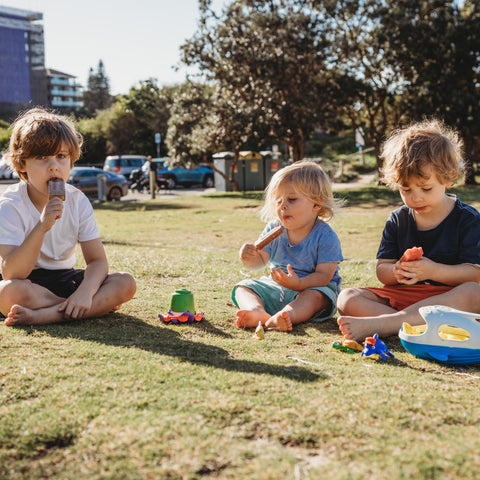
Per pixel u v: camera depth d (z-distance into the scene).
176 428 1.59
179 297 3.14
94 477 1.35
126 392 1.85
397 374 2.22
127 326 2.91
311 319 3.34
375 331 2.83
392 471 1.36
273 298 3.44
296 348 2.60
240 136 21.42
